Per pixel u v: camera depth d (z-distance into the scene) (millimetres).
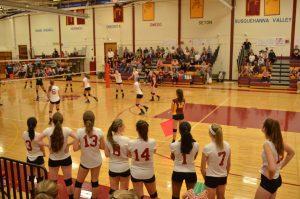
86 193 5211
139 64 22641
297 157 7211
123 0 20641
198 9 22359
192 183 4086
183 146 3986
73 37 27938
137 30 24984
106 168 6449
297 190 5512
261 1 20422
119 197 1845
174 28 23484
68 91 18375
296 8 19547
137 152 4023
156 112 12281
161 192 5414
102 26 26422
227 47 21953
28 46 30312
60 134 4402
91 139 4367
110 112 12359
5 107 13727
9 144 8391
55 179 4629
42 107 13648
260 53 20047
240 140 8562
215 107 13172
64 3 22875
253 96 15875
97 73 25156
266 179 3559
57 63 24109
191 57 21688
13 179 4305
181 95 7957
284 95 16078
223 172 3941
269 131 3531
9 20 30297
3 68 26844
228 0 21234
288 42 20125
